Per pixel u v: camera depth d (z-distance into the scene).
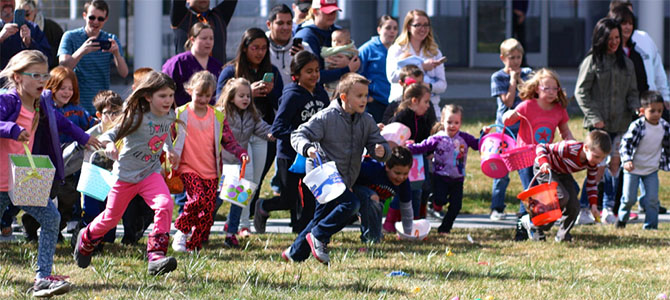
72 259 10.68
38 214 8.66
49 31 16.45
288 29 14.40
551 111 13.55
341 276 9.71
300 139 10.40
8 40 14.31
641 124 14.20
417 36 15.50
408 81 14.55
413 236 12.87
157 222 9.44
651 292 9.23
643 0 30.52
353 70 14.41
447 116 13.70
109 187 9.68
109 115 11.65
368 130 10.89
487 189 18.56
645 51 16.47
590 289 9.34
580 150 12.71
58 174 9.29
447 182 13.88
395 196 13.67
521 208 15.17
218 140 11.26
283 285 9.16
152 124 9.58
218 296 8.43
